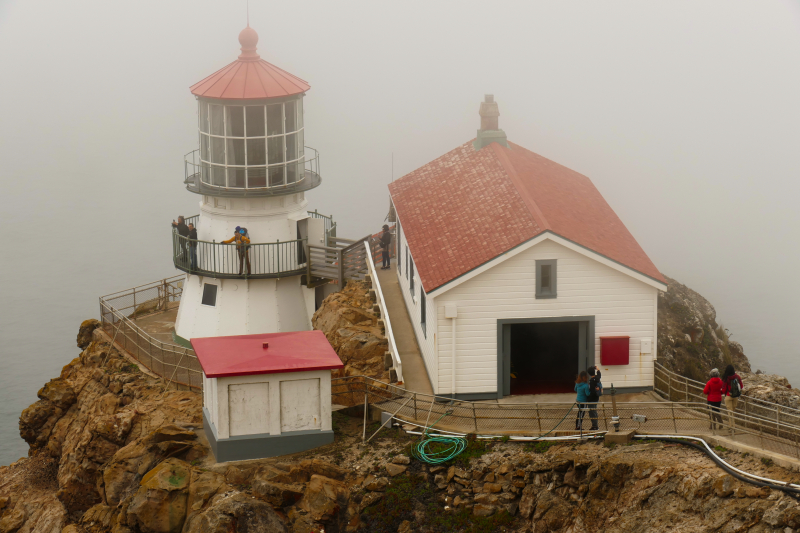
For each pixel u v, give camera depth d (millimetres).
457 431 25906
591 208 32594
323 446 26844
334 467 25328
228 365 26422
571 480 23359
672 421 24844
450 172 35812
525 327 33375
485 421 26422
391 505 24375
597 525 22453
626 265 27438
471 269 27000
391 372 29891
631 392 28359
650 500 21797
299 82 41906
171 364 36344
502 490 24000
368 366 31594
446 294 27375
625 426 24906
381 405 28078
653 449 23547
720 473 21438
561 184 34312
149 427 32094
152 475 25891
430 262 28781
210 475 25688
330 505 24453
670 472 21938
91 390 38625
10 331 94750
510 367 30234
